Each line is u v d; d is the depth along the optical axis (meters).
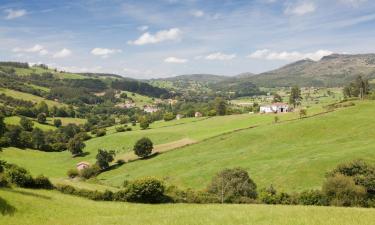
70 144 157.88
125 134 174.38
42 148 181.50
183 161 108.38
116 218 44.47
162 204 58.12
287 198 61.31
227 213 46.47
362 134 106.00
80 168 129.62
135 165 119.50
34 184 58.06
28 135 181.12
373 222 39.16
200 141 128.62
